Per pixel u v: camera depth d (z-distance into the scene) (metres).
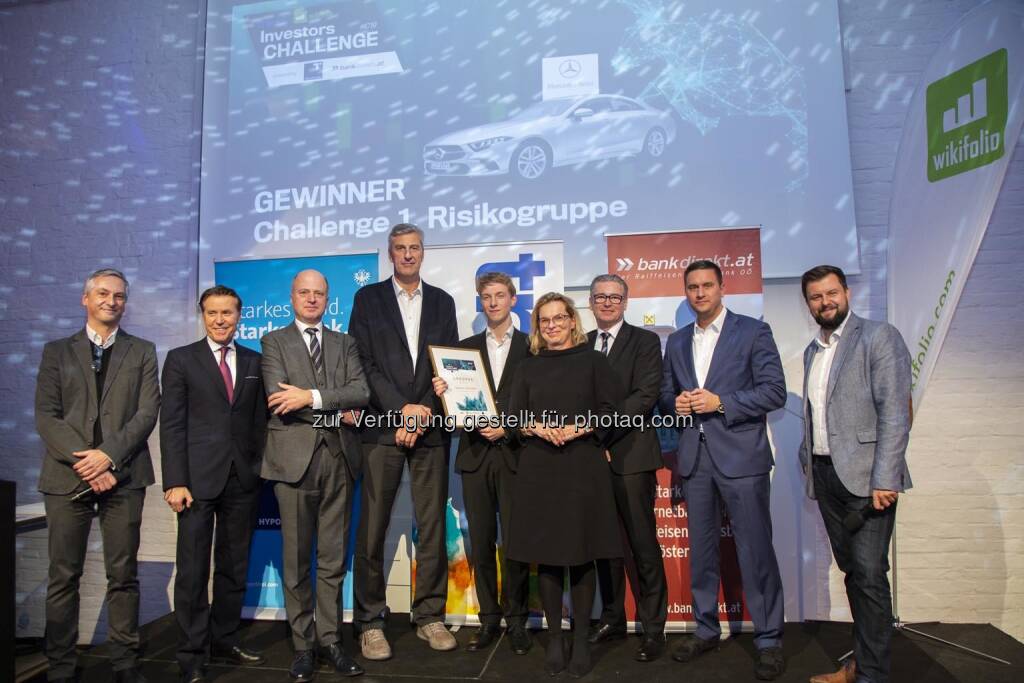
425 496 2.97
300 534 2.69
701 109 3.52
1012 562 3.34
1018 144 3.44
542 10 3.68
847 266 3.35
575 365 2.68
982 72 2.95
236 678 2.68
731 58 3.53
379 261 3.63
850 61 3.57
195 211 3.94
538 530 2.54
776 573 2.72
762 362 2.77
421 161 3.69
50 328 4.03
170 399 2.72
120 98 4.09
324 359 2.84
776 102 3.47
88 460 2.54
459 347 3.02
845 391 2.42
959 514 3.39
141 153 4.05
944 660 2.82
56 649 2.61
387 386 2.93
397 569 3.44
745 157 3.47
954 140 3.05
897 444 2.28
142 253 3.98
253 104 3.85
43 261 4.07
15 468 3.97
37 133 4.13
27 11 4.18
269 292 3.56
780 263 3.40
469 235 3.62
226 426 2.76
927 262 3.12
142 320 3.94
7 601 2.41
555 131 3.60
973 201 2.93
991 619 3.34
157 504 3.82
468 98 3.69
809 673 2.62
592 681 2.56
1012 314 3.41
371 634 2.87
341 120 3.78
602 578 3.00
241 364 2.83
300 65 3.83
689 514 2.86
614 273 3.36
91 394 2.66
